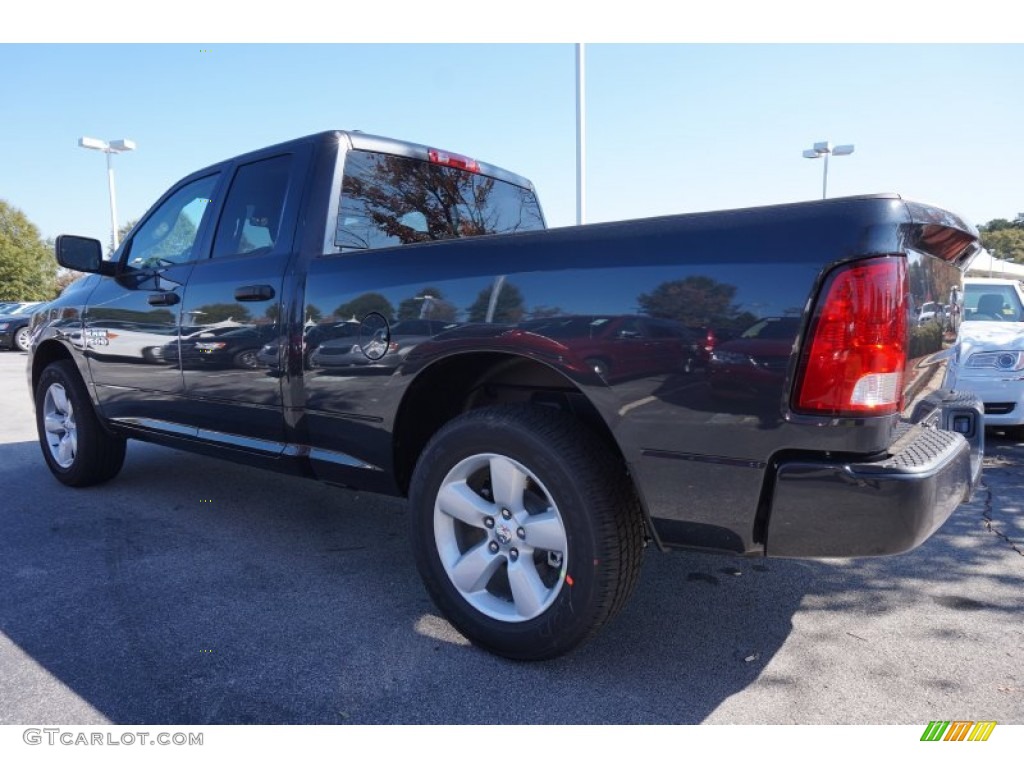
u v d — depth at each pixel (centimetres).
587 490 226
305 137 336
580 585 229
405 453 287
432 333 257
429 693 234
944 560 349
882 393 190
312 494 464
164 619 286
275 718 221
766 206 201
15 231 5025
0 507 436
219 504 441
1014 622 284
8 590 314
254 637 271
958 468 218
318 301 297
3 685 239
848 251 186
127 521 409
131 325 395
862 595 310
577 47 1063
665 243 213
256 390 325
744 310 198
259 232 341
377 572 335
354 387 284
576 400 260
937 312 238
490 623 251
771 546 205
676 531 221
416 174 371
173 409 380
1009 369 584
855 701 230
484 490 270
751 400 198
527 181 466
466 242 256
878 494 189
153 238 407
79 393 451
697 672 247
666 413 211
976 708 226
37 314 488
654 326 212
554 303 230
